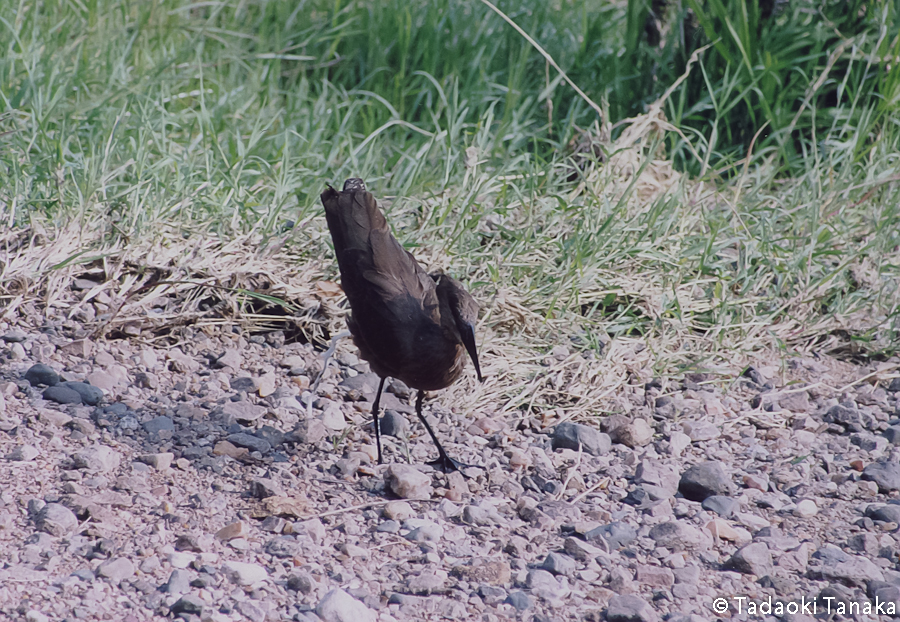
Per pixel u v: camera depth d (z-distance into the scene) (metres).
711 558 6.86
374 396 9.15
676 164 14.95
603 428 8.91
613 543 6.95
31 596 5.64
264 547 6.52
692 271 11.55
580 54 16.06
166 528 6.59
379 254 8.18
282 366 9.43
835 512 7.64
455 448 8.38
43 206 10.55
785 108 14.86
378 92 15.45
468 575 6.38
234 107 14.14
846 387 9.98
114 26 15.50
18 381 8.28
